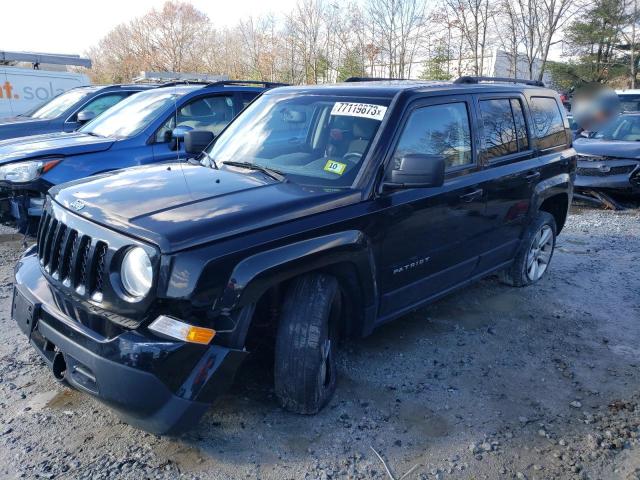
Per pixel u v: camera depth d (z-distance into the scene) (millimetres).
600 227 8453
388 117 3734
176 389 2650
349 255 3268
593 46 31938
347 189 3439
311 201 3219
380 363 4035
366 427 3268
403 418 3379
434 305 5156
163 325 2629
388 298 3779
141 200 3066
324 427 3240
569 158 5785
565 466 3012
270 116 4312
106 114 7500
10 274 5543
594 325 4844
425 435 3232
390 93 3912
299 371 3148
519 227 5180
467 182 4238
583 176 10070
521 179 4918
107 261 2729
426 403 3555
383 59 27188
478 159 4414
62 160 5965
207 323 2738
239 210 2971
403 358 4125
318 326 3141
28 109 13648
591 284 5871
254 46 31844
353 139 3732
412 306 4094
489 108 4668
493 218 4668
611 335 4656
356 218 3340
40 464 2844
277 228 2980
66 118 9500
